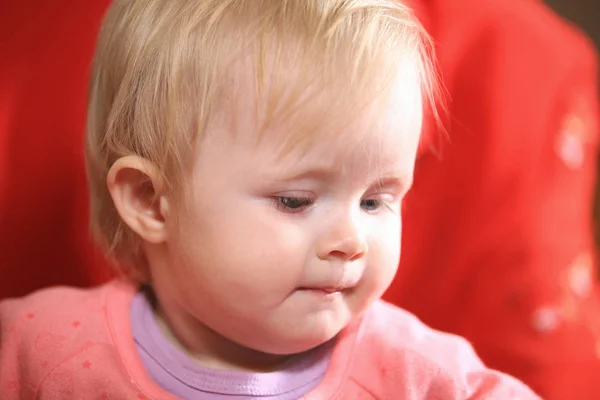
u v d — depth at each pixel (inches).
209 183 24.7
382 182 24.7
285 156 23.5
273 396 27.2
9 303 33.6
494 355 43.9
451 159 43.4
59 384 28.8
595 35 81.0
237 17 24.6
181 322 29.3
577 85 48.1
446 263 44.5
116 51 28.3
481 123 43.4
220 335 28.9
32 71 40.3
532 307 43.5
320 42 23.7
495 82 43.6
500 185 43.8
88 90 30.9
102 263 41.0
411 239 44.2
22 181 40.1
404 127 24.4
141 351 29.3
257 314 25.2
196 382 27.9
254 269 24.5
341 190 24.1
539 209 44.5
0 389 30.7
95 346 29.3
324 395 26.7
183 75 25.1
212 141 24.5
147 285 31.9
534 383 42.9
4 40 40.2
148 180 27.0
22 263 41.1
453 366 27.4
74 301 31.7
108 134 28.4
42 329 30.6
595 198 69.7
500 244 44.0
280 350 26.4
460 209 43.8
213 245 25.0
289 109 23.3
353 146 23.4
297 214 24.4
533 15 48.2
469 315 44.7
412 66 25.2
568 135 46.6
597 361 44.1
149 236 27.5
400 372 27.0
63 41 40.4
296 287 24.7
